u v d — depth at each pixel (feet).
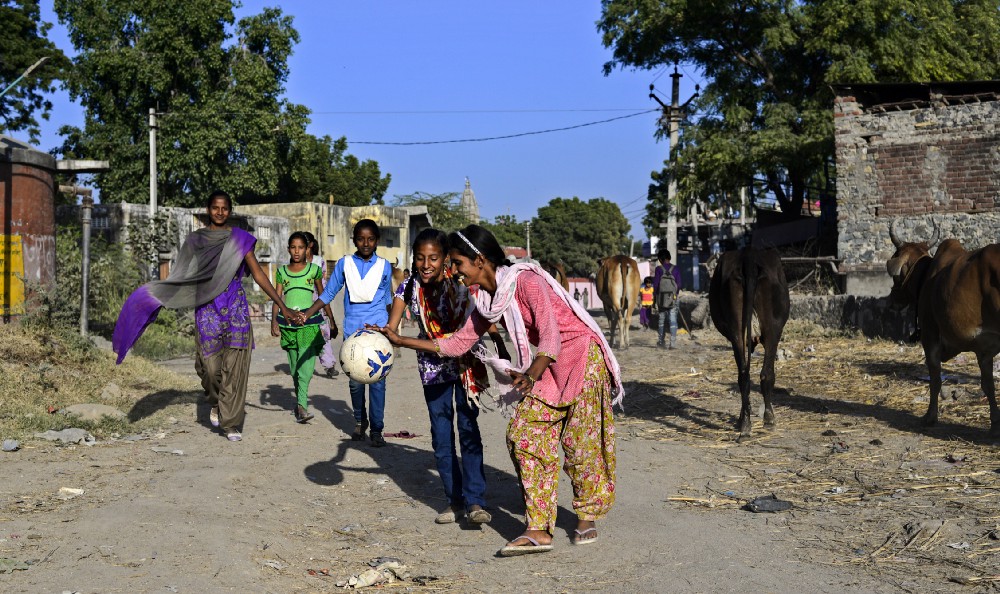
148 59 112.88
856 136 63.10
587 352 15.53
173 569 13.98
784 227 89.51
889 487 19.53
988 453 22.30
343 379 40.93
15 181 38.04
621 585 13.92
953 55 83.56
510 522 17.69
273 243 102.89
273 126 118.73
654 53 94.68
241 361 25.49
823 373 38.68
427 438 26.63
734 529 16.76
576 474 15.89
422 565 15.19
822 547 15.55
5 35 100.83
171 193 116.67
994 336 23.73
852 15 76.48
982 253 23.34
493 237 15.39
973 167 58.95
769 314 26.30
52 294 37.27
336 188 161.99
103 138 114.11
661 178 175.94
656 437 26.66
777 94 88.84
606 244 263.49
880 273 61.93
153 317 25.44
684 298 73.36
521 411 15.38
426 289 17.31
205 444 24.81
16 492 18.53
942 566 14.30
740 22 86.89
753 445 24.76
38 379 29.68
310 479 21.15
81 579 13.37
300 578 14.39
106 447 23.76
